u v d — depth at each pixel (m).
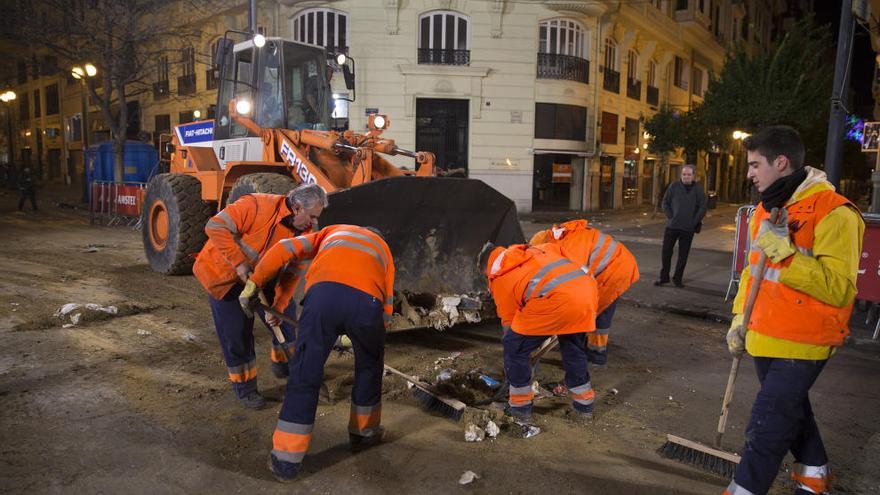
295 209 3.88
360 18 21.73
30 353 4.98
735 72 21.78
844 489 3.25
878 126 10.74
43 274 8.19
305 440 3.16
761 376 2.75
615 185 26.86
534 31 22.48
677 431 3.90
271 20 23.05
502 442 3.66
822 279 2.38
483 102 22.48
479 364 5.04
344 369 4.82
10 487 2.99
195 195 8.16
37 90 41.97
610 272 4.67
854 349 6.02
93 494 2.96
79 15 18.56
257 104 7.66
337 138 6.94
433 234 5.70
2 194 27.08
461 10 22.02
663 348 5.80
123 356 5.00
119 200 14.49
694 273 9.72
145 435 3.61
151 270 8.80
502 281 3.78
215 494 3.01
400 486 3.13
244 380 4.01
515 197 23.03
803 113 20.56
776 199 2.59
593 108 24.59
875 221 6.25
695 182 8.30
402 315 5.24
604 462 3.45
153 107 30.09
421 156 7.14
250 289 3.49
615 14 24.88
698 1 31.98
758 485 2.60
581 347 3.97
